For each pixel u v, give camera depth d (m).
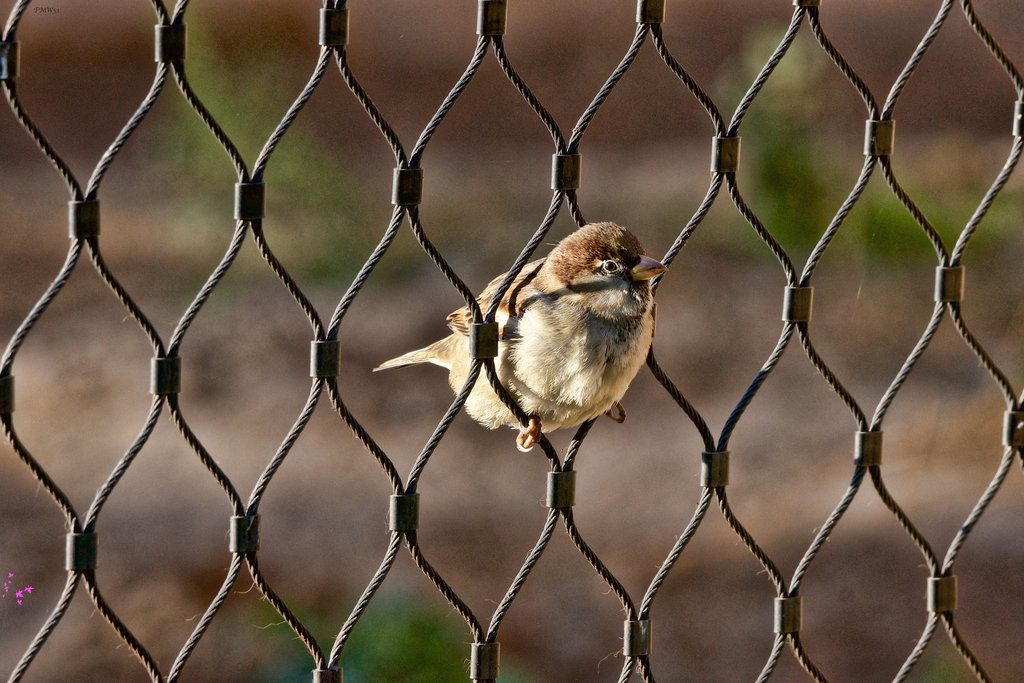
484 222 19.17
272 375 14.72
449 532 11.58
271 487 12.23
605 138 23.44
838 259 16.02
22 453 3.34
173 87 17.19
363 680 8.39
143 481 12.16
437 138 22.83
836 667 9.31
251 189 3.41
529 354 4.76
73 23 21.61
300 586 10.16
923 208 16.17
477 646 3.84
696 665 9.50
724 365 15.25
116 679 8.78
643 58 24.81
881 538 11.04
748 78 15.61
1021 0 24.98
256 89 17.02
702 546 11.31
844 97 16.44
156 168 18.67
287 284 3.51
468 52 24.39
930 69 23.66
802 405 14.20
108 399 13.91
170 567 10.45
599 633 9.95
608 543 11.47
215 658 9.03
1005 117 22.14
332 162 18.12
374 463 12.89
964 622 9.71
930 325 4.36
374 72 23.91
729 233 18.47
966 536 4.54
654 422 14.02
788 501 12.00
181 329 3.43
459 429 13.86
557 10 25.70
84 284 16.50
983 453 12.45
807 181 15.47
